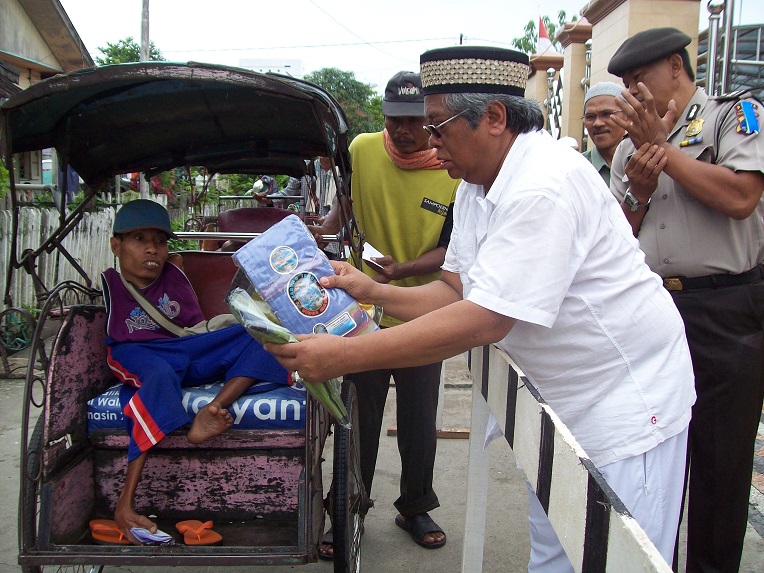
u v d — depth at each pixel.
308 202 7.43
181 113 2.78
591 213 1.65
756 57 4.83
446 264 2.24
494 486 3.80
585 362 1.76
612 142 3.49
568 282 1.60
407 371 3.07
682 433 1.79
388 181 3.07
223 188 12.48
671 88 2.41
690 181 2.21
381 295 2.11
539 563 2.08
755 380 2.38
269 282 1.75
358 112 22.97
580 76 6.86
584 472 1.16
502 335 1.60
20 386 5.44
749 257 2.36
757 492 3.40
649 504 1.74
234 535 2.29
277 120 2.91
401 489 3.25
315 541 2.14
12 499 3.57
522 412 1.64
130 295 2.66
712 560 2.50
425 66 1.77
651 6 5.50
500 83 1.71
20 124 2.45
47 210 7.16
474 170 1.82
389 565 3.04
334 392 1.86
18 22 12.02
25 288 6.85
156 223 2.66
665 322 1.77
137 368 2.40
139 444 2.26
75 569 2.77
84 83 2.11
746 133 2.21
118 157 3.08
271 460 2.34
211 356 2.53
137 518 2.19
